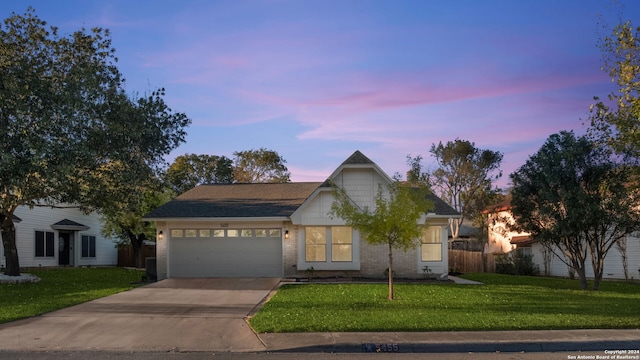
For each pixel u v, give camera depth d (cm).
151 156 2236
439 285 2047
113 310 1408
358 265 2331
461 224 4850
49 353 983
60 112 1806
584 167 2078
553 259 3241
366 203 2294
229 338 1093
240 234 2388
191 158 5538
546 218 2158
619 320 1234
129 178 2061
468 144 4531
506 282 2361
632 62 1847
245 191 2756
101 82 2038
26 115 1800
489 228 4153
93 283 2167
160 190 2442
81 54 2102
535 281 2508
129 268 3472
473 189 4531
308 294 1708
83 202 2131
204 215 2341
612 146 2038
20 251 2873
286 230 2356
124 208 2273
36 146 1705
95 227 3703
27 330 1160
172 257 2378
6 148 1730
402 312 1338
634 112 1812
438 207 2428
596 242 2109
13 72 1792
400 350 1009
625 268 2739
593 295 1792
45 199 2284
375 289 1853
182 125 2311
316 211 2314
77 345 1040
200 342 1061
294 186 2820
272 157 5672
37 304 1475
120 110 1992
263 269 2367
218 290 1859
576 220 2042
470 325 1162
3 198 1991
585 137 2119
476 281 2342
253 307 1472
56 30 2045
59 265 3281
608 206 2006
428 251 2378
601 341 1043
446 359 939
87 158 1866
